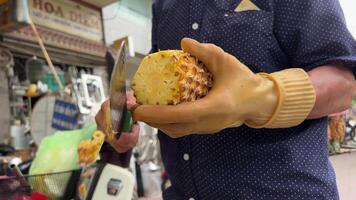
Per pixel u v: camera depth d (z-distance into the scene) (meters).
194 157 0.53
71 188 0.91
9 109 2.62
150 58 0.35
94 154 0.90
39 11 3.03
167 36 0.61
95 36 3.71
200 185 0.53
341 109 0.43
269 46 0.49
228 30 0.51
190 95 0.33
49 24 3.12
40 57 3.04
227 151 0.50
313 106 0.37
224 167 0.50
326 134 0.53
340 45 0.43
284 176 0.47
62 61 3.28
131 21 4.79
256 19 0.49
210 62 0.34
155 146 2.16
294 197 0.47
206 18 0.53
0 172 1.01
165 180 1.80
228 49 0.50
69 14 3.38
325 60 0.43
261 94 0.34
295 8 0.47
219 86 0.33
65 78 3.00
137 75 0.36
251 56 0.49
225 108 0.32
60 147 0.98
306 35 0.46
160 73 0.34
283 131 0.49
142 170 2.08
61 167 0.93
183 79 0.33
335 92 0.40
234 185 0.49
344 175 2.40
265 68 0.49
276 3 0.49
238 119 0.34
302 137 0.49
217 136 0.50
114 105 0.38
